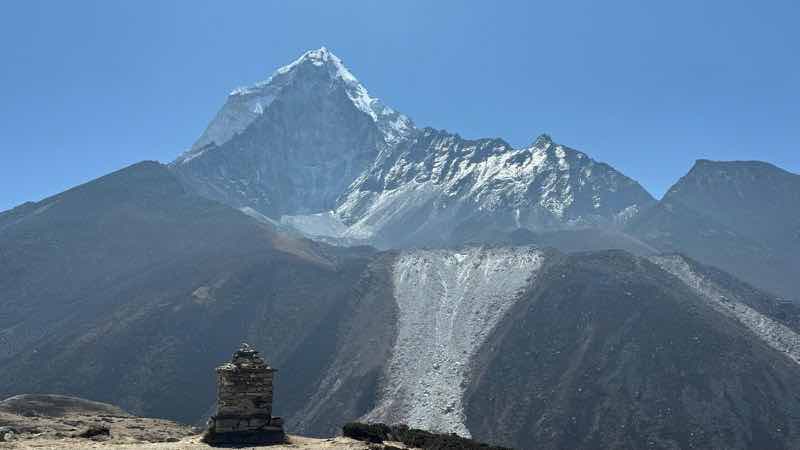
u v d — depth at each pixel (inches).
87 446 1387.8
